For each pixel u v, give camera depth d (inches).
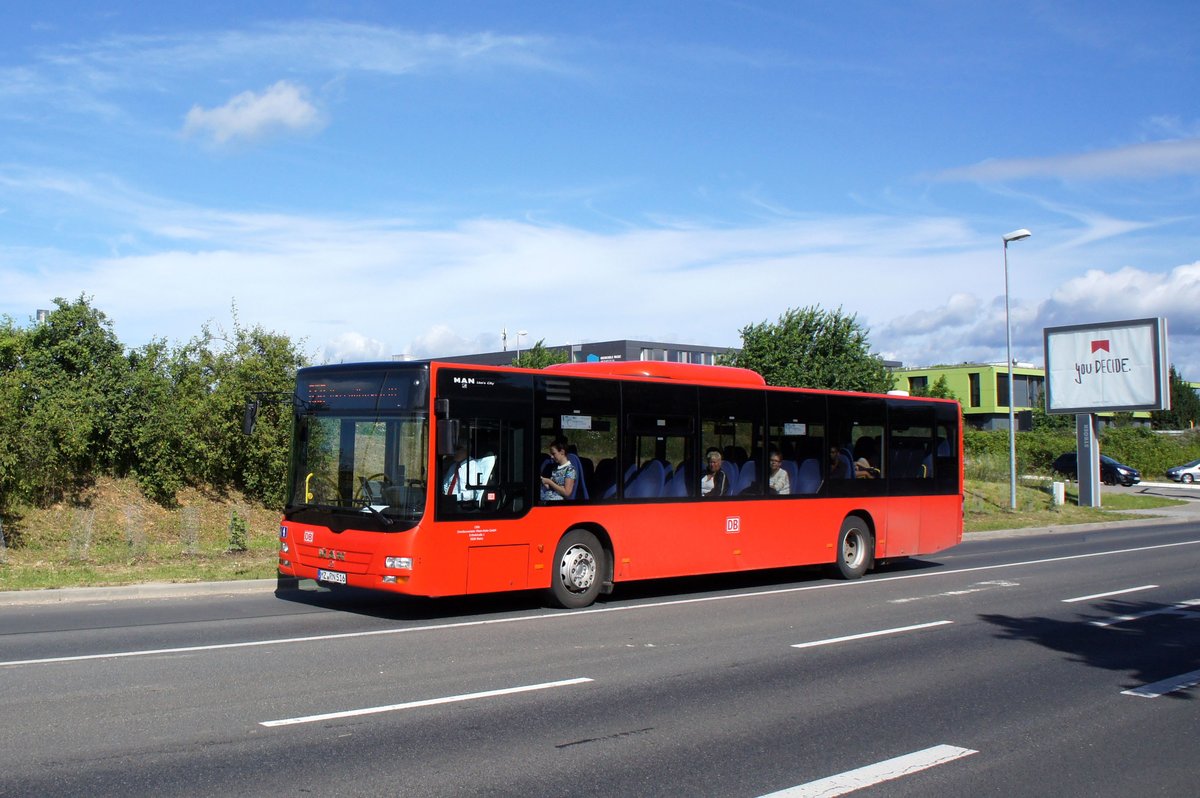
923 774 247.8
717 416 589.3
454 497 468.4
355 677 342.3
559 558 512.1
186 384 811.4
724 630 456.1
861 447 677.9
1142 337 1432.1
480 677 346.3
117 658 368.5
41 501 719.1
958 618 501.7
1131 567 767.7
